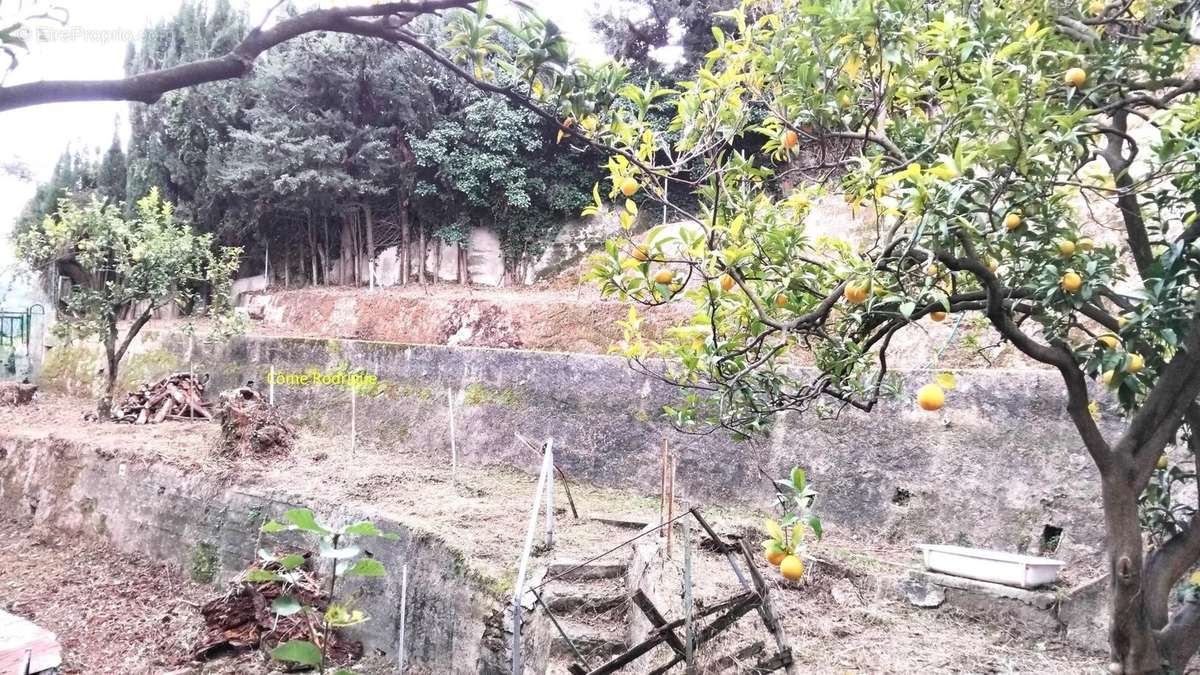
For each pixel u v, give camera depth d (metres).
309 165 15.02
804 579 5.77
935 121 2.82
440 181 15.51
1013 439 6.05
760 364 2.87
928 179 2.30
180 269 13.29
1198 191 2.53
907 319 2.44
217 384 13.12
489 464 9.23
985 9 2.75
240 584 6.91
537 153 15.40
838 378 2.92
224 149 16.20
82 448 10.81
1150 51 2.91
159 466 9.64
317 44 14.33
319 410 11.35
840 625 5.17
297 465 9.31
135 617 7.85
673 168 3.03
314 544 7.46
